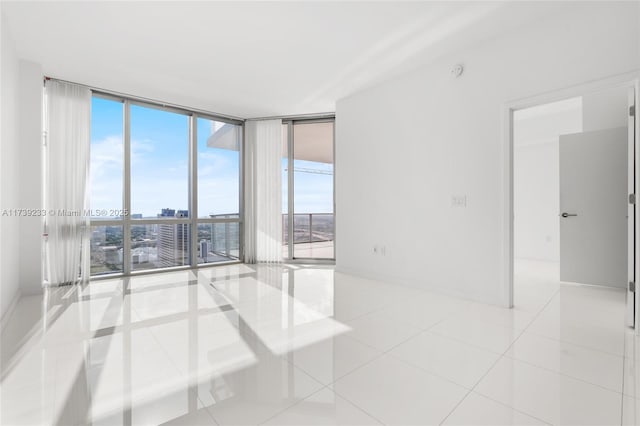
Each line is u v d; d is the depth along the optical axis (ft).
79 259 13.24
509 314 9.53
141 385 5.72
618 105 12.37
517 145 21.67
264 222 18.58
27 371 6.21
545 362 6.52
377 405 5.11
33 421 4.74
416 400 5.24
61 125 12.90
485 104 10.52
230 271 16.28
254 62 11.85
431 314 9.57
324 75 13.03
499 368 6.29
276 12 8.95
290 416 4.85
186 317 9.31
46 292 12.00
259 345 7.40
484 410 4.97
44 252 12.54
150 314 9.56
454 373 6.11
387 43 10.64
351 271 15.47
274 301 10.95
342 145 15.76
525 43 9.58
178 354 6.94
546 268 17.57
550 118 17.93
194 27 9.62
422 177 12.43
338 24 9.55
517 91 9.76
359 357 6.80
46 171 12.60
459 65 11.09
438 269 11.95
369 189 14.52
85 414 4.89
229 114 17.93
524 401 5.19
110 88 13.91
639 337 7.76
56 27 9.53
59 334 8.03
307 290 12.44
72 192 13.05
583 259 13.16
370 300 11.06
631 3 7.80
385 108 13.74
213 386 5.69
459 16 9.16
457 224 11.35
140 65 11.94
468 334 8.03
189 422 4.73
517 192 22.03
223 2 8.50
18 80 11.14
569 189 13.37
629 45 7.84
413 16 9.18
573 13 8.67
